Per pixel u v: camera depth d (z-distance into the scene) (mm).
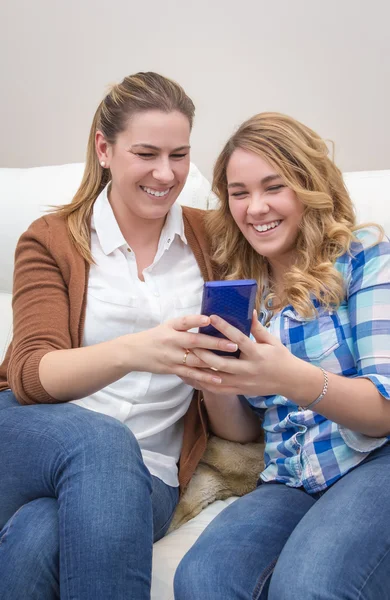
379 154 1843
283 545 1062
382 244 1195
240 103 1935
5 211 1653
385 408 1077
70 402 1269
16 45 2104
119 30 1993
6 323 1613
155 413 1297
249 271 1367
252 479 1335
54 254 1293
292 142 1230
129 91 1252
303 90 1869
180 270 1354
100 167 1360
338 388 1062
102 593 918
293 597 908
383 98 1804
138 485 1004
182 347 1052
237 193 1268
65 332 1245
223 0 1884
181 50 1951
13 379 1187
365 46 1787
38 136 2150
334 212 1286
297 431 1192
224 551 1032
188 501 1304
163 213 1291
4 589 963
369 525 969
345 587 906
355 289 1180
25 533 992
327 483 1137
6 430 1113
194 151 2004
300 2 1817
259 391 1062
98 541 933
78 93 2074
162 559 1145
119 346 1098
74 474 998
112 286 1289
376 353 1122
